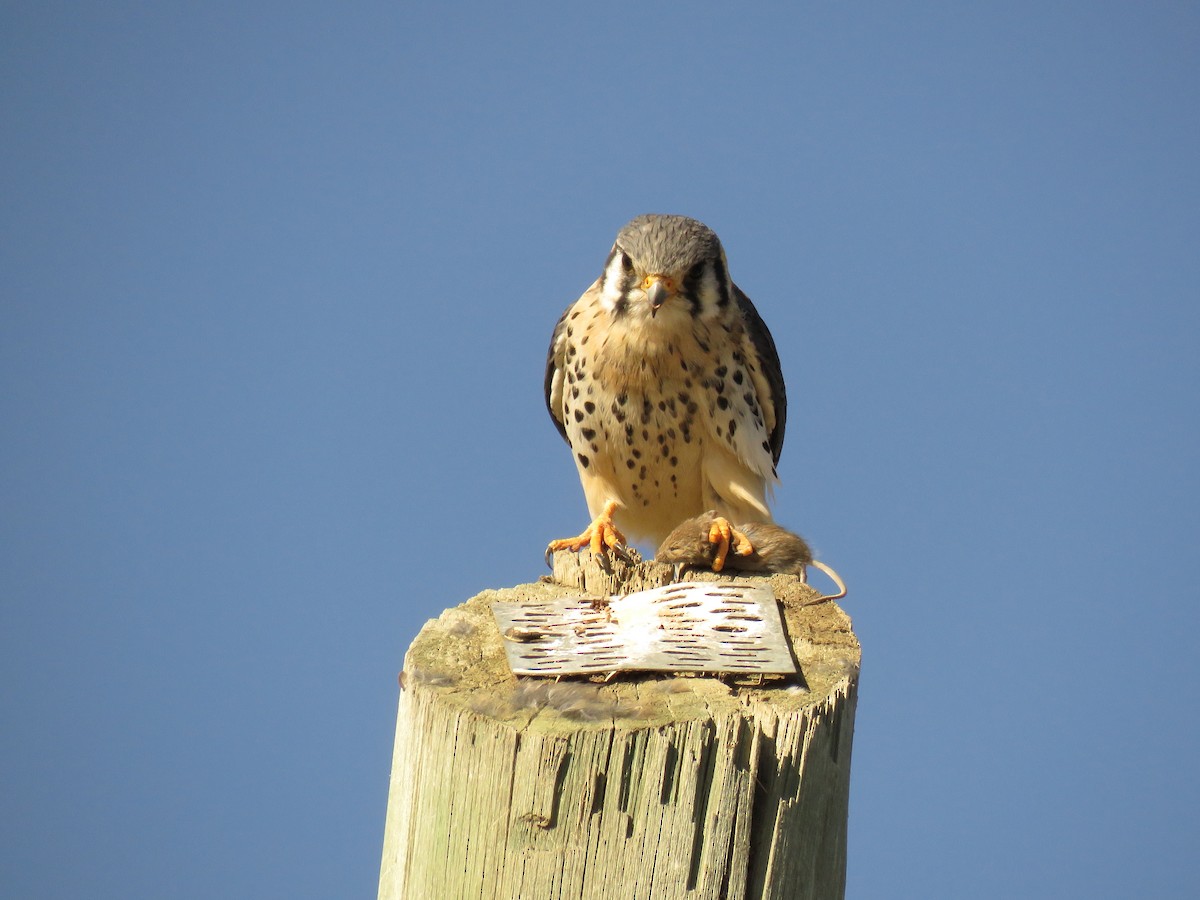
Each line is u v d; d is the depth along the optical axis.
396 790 8.00
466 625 8.44
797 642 8.39
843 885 7.88
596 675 7.84
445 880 7.21
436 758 7.38
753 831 7.18
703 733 7.10
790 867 7.22
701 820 7.06
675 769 7.07
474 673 7.86
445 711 7.39
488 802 7.12
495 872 7.06
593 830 7.00
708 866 7.04
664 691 7.61
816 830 7.39
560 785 7.03
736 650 8.05
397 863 7.73
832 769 7.57
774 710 7.45
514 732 7.11
